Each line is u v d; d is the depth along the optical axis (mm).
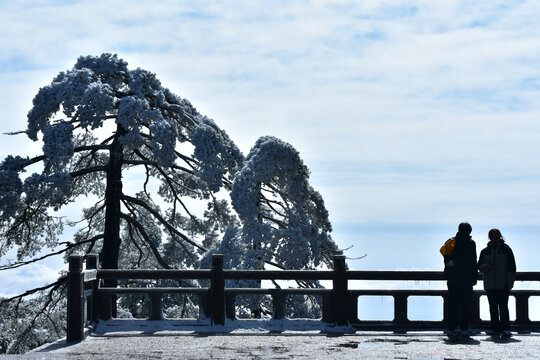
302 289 13344
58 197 30109
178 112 32594
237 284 25219
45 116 31156
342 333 12945
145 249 36844
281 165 27031
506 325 12492
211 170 31234
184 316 30750
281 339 12211
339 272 13242
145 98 31719
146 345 11531
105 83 31688
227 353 10719
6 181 29562
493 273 12539
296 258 26406
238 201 26672
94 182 35281
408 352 10766
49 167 31172
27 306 31906
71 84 30391
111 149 32031
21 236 31953
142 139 30453
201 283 32781
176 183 35500
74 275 12109
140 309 32125
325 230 28562
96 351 10945
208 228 36094
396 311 13227
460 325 12609
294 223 27078
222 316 13227
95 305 13172
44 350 11070
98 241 35719
